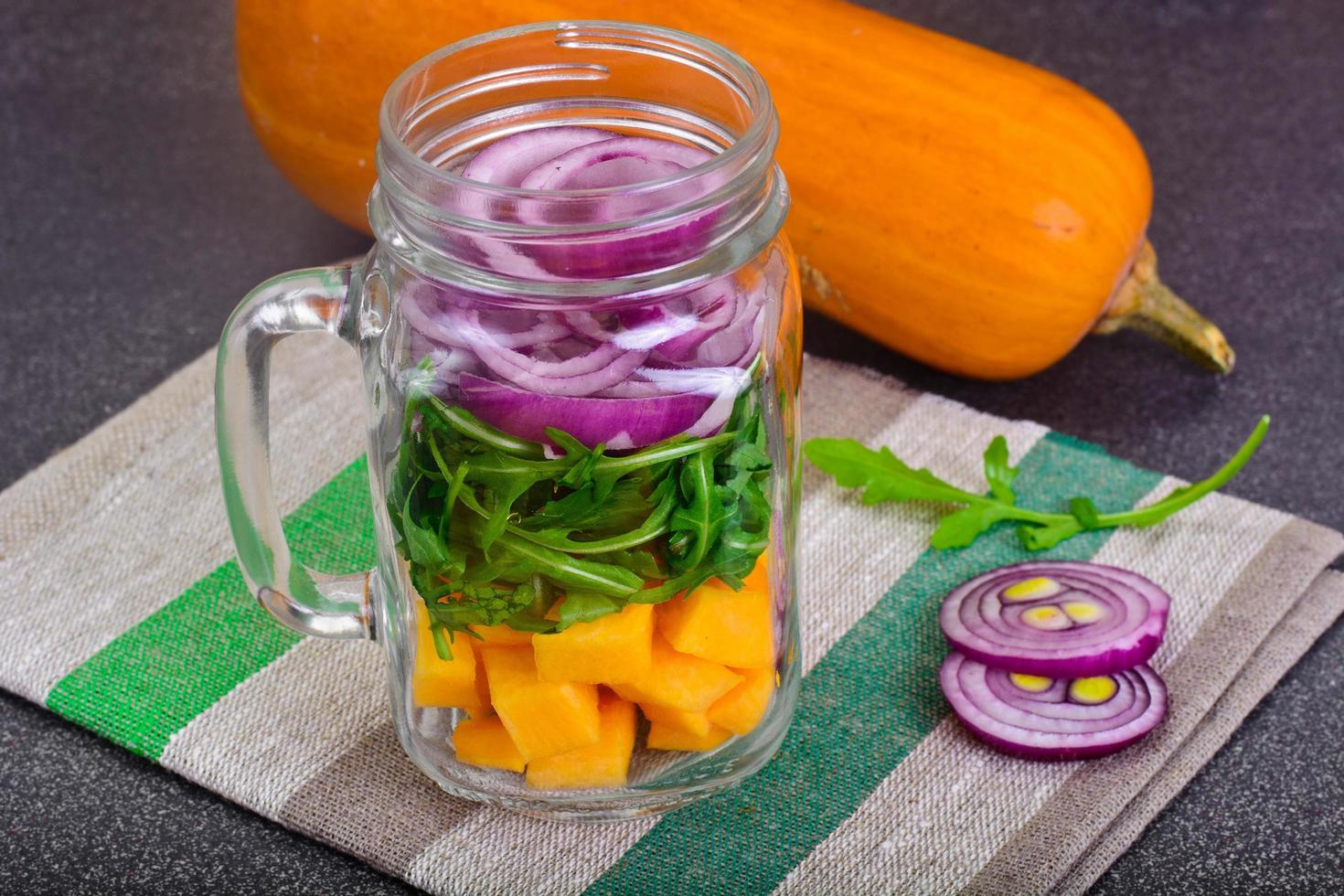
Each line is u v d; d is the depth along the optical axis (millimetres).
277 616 596
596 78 560
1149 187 702
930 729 611
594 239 517
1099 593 625
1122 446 705
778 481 569
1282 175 807
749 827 588
